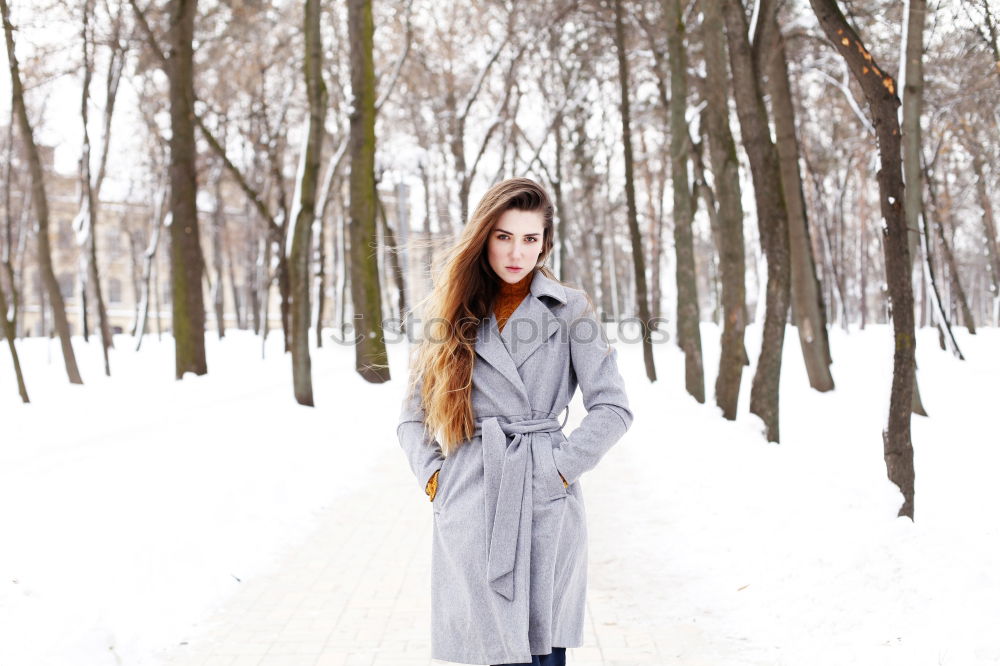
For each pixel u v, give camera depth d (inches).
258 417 397.7
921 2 386.3
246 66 868.0
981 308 2145.7
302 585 180.7
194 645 145.5
